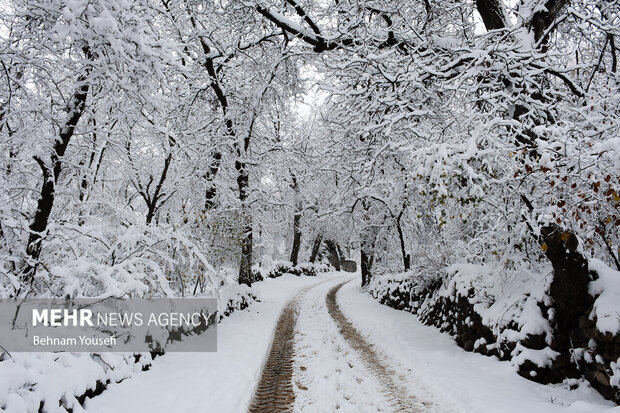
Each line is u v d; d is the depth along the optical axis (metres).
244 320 10.20
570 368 5.36
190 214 8.97
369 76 7.62
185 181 10.87
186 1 9.72
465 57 7.10
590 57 9.41
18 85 4.85
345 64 8.05
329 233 28.00
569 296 5.34
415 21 10.61
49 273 4.58
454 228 10.06
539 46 7.80
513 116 7.63
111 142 6.34
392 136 8.49
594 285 5.22
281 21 8.58
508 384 5.32
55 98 5.78
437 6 9.17
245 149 14.16
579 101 7.61
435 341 8.35
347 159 10.79
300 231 28.36
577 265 5.21
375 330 9.59
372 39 8.66
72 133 5.45
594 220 5.18
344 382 5.74
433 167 5.55
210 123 12.23
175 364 5.74
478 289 7.54
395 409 4.74
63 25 4.03
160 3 9.88
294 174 17.31
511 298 6.64
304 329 10.11
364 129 7.53
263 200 14.46
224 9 9.50
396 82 7.62
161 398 4.33
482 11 8.00
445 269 9.82
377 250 19.02
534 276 6.43
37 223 4.93
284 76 13.13
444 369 6.11
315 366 6.58
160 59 5.19
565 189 4.82
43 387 3.28
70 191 5.67
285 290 19.66
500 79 7.93
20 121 5.23
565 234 4.64
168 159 9.02
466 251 9.58
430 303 10.65
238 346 7.23
